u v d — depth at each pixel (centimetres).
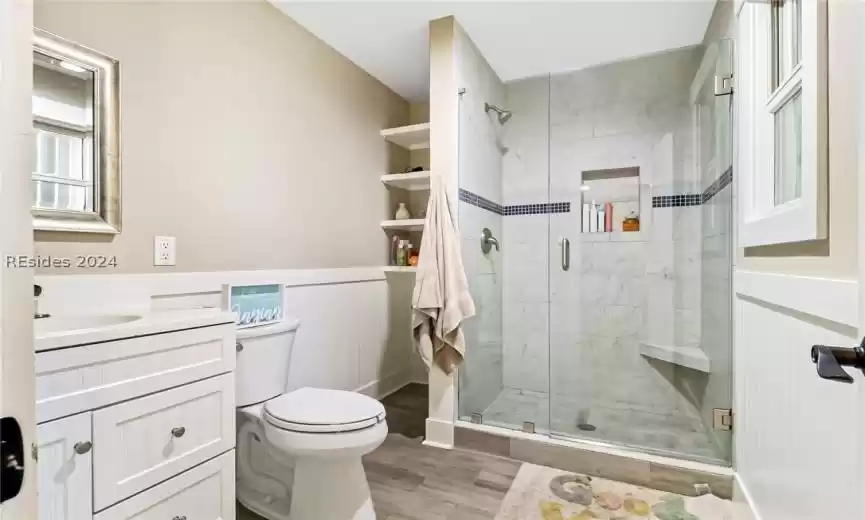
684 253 265
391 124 312
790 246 114
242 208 194
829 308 89
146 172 156
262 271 203
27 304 40
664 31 231
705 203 241
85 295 137
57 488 91
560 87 297
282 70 216
